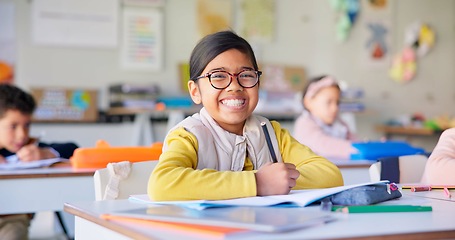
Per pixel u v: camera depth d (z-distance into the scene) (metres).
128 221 0.95
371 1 5.78
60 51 4.90
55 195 2.15
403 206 1.03
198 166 1.34
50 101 4.80
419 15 6.00
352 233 0.81
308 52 5.58
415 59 5.97
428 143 5.92
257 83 1.40
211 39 1.39
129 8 5.07
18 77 4.79
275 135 1.50
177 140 1.35
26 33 4.81
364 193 1.10
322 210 1.01
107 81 5.02
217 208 1.02
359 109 5.39
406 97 5.95
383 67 5.84
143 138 4.93
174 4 5.20
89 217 1.04
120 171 1.47
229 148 1.39
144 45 5.11
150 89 4.94
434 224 0.89
